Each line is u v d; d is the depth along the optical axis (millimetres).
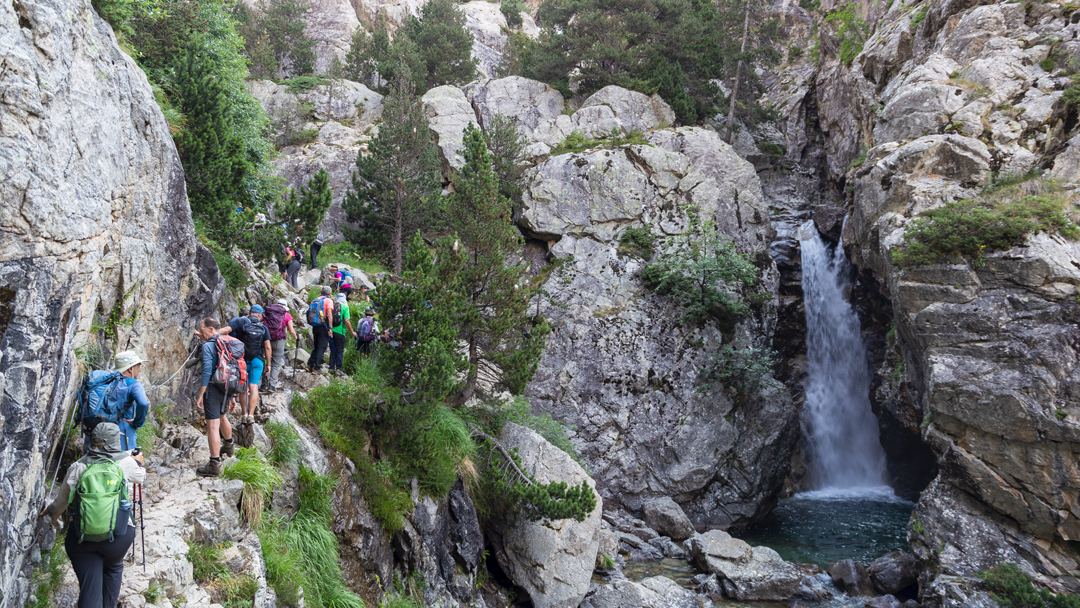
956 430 15961
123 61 7176
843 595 15422
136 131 7281
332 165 27172
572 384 22453
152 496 6562
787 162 33406
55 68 5195
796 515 22672
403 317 11727
